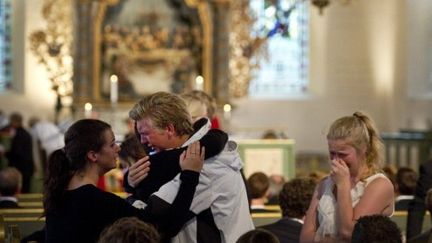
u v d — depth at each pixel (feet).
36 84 115.96
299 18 122.42
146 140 27.73
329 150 29.22
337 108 121.29
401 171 47.80
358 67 121.08
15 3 117.29
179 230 26.78
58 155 27.09
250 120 120.16
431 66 119.24
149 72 111.04
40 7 116.88
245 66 111.86
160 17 111.55
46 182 26.99
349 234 28.02
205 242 27.27
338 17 121.29
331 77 121.39
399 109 118.73
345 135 28.84
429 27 119.34
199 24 111.24
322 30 121.80
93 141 27.02
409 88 119.24
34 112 115.85
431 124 118.42
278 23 114.93
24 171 85.40
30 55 116.16
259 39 111.55
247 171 72.64
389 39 119.55
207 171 27.17
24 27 116.98
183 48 111.45
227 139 27.76
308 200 34.73
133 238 22.68
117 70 109.91
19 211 43.55
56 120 108.37
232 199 27.58
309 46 122.11
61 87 110.22
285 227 34.91
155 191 27.17
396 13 119.24
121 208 26.58
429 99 118.52
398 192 48.47
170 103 27.63
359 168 29.22
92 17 109.29
